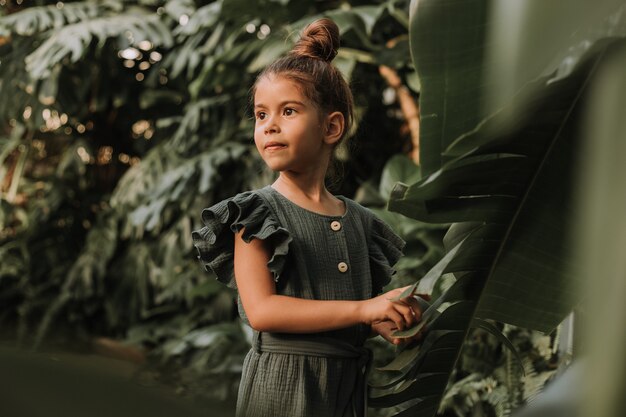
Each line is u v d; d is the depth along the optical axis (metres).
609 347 0.21
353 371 1.10
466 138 0.71
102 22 3.94
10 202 4.68
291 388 1.06
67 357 0.16
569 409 0.22
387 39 3.69
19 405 0.13
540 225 0.87
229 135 3.92
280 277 1.10
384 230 1.27
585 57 0.66
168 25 4.09
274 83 1.14
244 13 3.31
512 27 0.21
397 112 3.89
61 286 4.50
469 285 0.92
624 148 0.23
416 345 0.98
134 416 0.14
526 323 0.93
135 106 4.61
